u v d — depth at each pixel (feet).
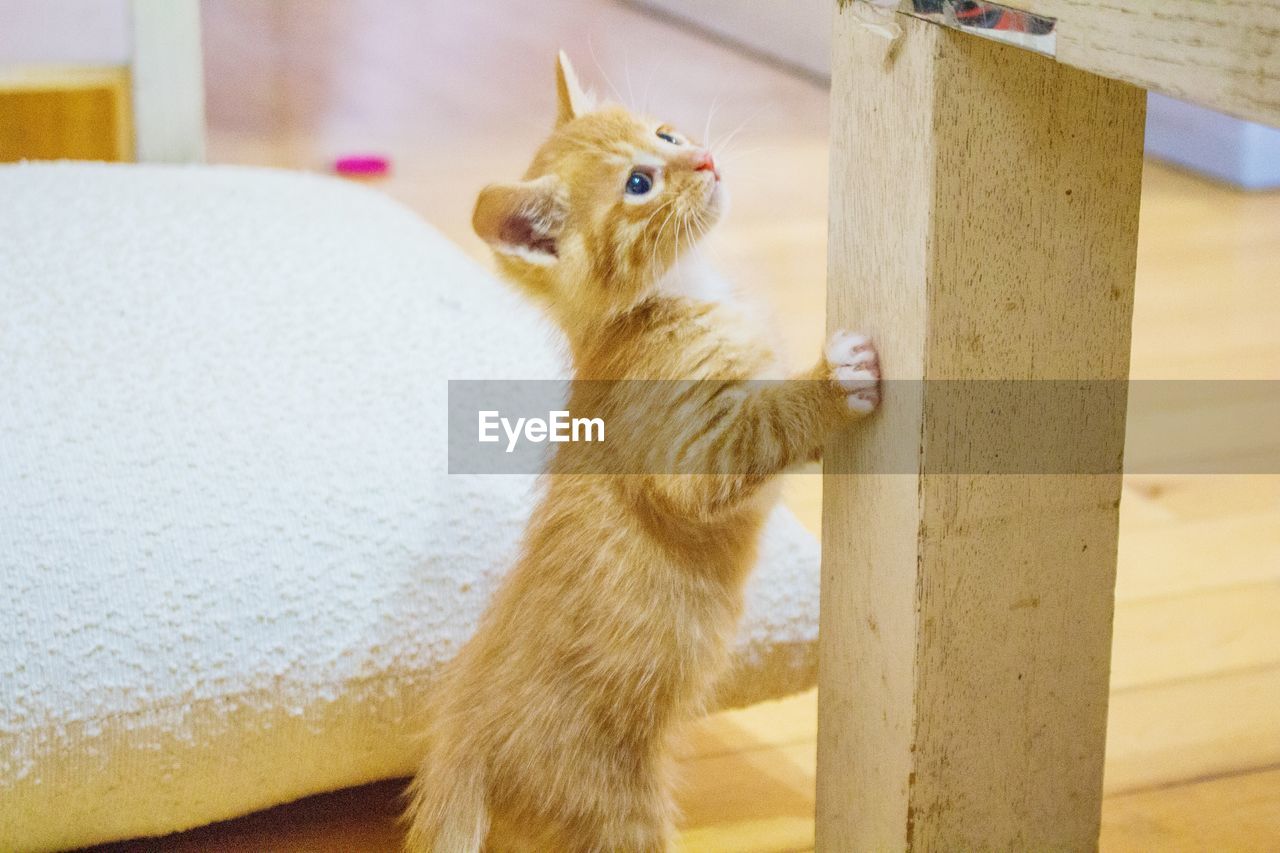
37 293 3.76
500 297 4.05
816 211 6.31
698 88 8.22
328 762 3.52
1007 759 3.26
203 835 3.59
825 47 8.28
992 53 3.02
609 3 10.68
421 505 3.58
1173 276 5.77
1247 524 4.43
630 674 3.34
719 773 3.76
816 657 3.68
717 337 3.34
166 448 3.54
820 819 3.44
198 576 3.44
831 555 3.33
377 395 3.70
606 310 3.41
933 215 3.06
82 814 3.42
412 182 6.58
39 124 4.93
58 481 3.47
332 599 3.48
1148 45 2.80
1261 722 3.84
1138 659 4.00
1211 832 3.59
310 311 3.84
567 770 3.34
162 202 4.09
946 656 3.20
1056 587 3.22
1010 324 3.12
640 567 3.34
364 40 9.65
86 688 3.36
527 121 7.68
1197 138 7.02
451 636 3.53
